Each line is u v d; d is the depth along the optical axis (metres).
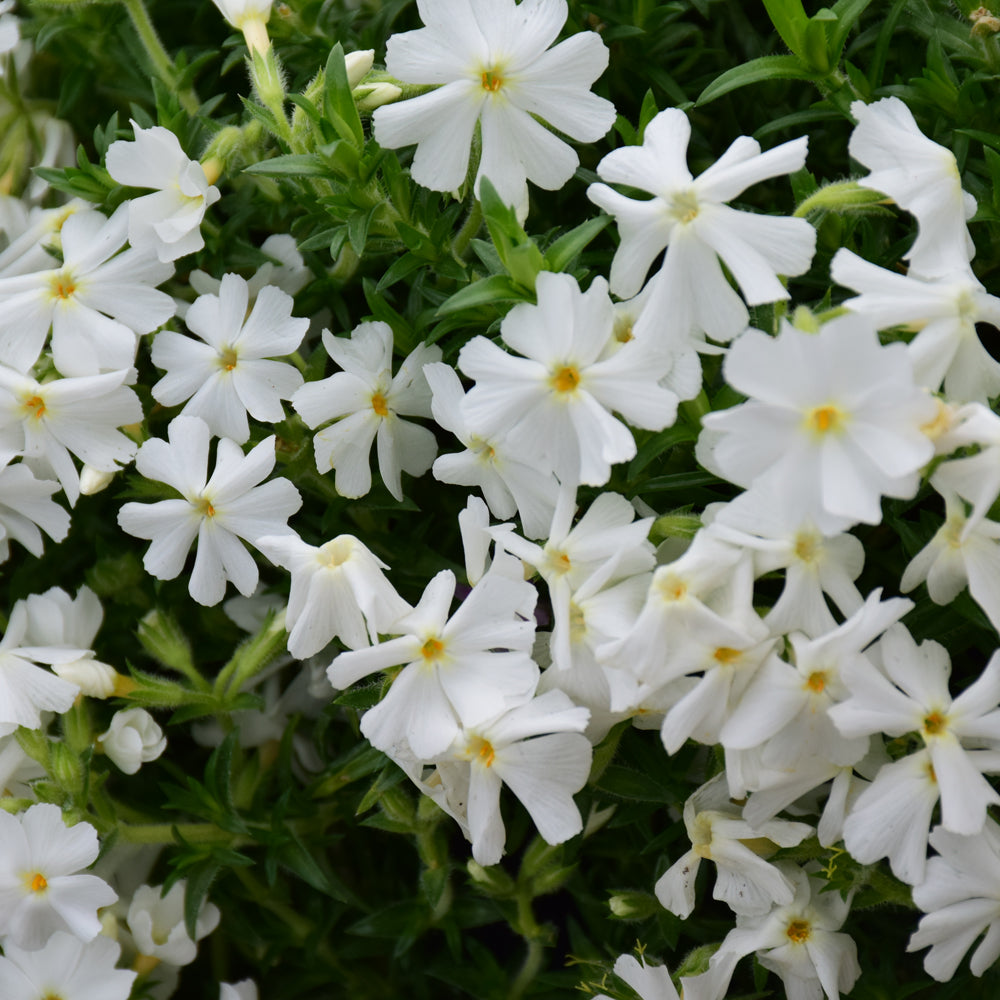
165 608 0.37
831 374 0.30
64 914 0.34
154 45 0.37
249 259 0.36
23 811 0.34
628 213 0.31
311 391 0.33
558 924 0.37
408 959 0.37
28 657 0.34
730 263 0.31
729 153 0.32
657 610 0.31
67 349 0.34
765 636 0.31
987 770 0.31
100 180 0.35
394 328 0.34
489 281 0.32
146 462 0.34
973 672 0.34
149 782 0.37
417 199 0.34
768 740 0.31
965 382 0.31
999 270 0.34
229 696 0.35
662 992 0.33
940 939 0.32
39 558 0.37
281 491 0.33
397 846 0.37
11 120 0.38
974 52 0.35
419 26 0.37
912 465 0.30
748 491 0.31
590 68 0.32
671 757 0.34
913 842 0.31
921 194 0.31
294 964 0.37
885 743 0.32
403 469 0.34
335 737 0.37
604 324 0.31
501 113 0.32
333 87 0.33
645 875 0.36
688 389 0.31
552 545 0.32
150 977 0.36
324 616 0.32
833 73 0.34
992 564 0.31
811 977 0.33
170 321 0.35
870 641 0.31
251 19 0.34
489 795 0.32
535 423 0.31
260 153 0.36
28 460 0.35
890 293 0.31
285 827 0.36
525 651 0.32
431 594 0.32
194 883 0.35
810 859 0.33
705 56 0.37
